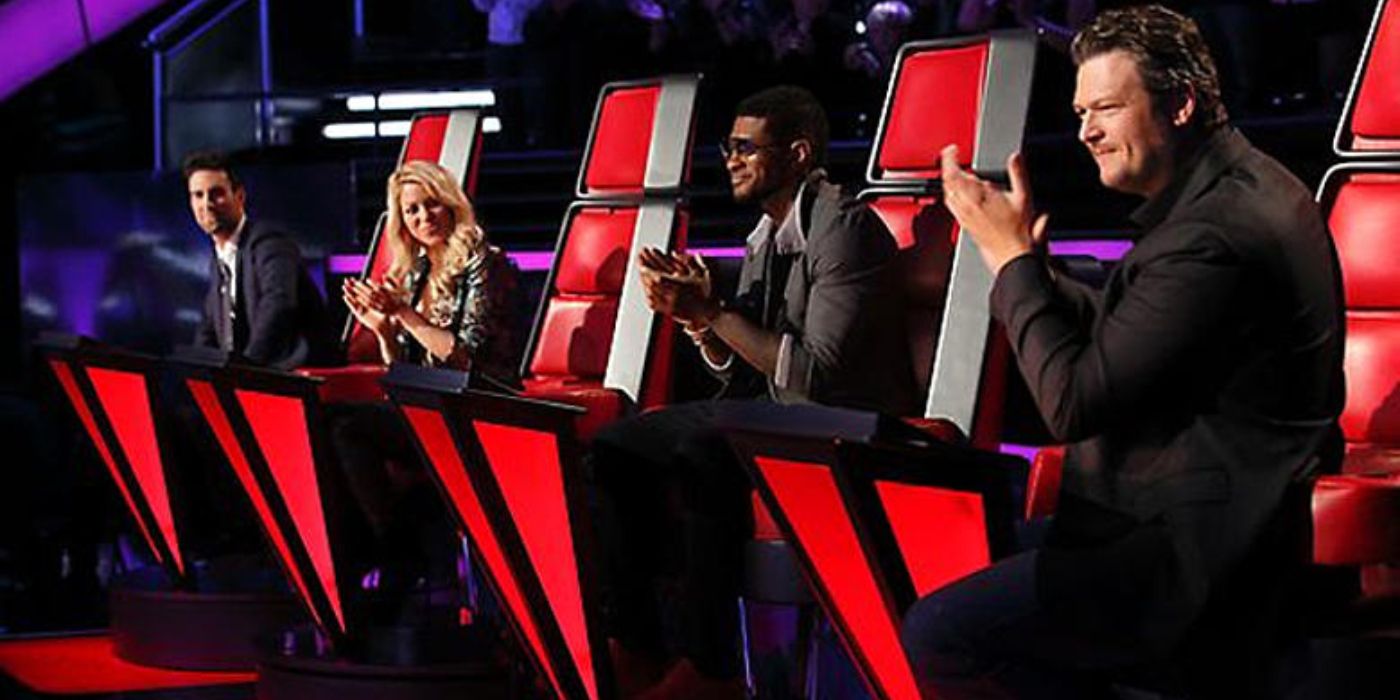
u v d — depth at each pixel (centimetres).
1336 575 305
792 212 438
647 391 514
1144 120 287
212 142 1009
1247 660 288
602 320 534
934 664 301
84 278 897
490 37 1035
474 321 534
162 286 883
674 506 430
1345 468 340
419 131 648
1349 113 382
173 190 879
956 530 314
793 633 488
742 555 402
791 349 418
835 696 448
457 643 466
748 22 971
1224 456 281
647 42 1028
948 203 298
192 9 1002
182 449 612
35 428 736
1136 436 287
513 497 383
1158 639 283
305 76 1058
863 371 426
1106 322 282
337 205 848
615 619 432
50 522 722
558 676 400
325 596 468
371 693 445
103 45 1051
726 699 438
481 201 951
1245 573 284
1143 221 293
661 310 420
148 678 546
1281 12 809
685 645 409
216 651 547
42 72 984
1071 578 287
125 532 764
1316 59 809
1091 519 290
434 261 545
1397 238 371
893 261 432
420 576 550
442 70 1088
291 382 446
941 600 301
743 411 329
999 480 305
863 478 310
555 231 921
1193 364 279
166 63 1003
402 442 526
